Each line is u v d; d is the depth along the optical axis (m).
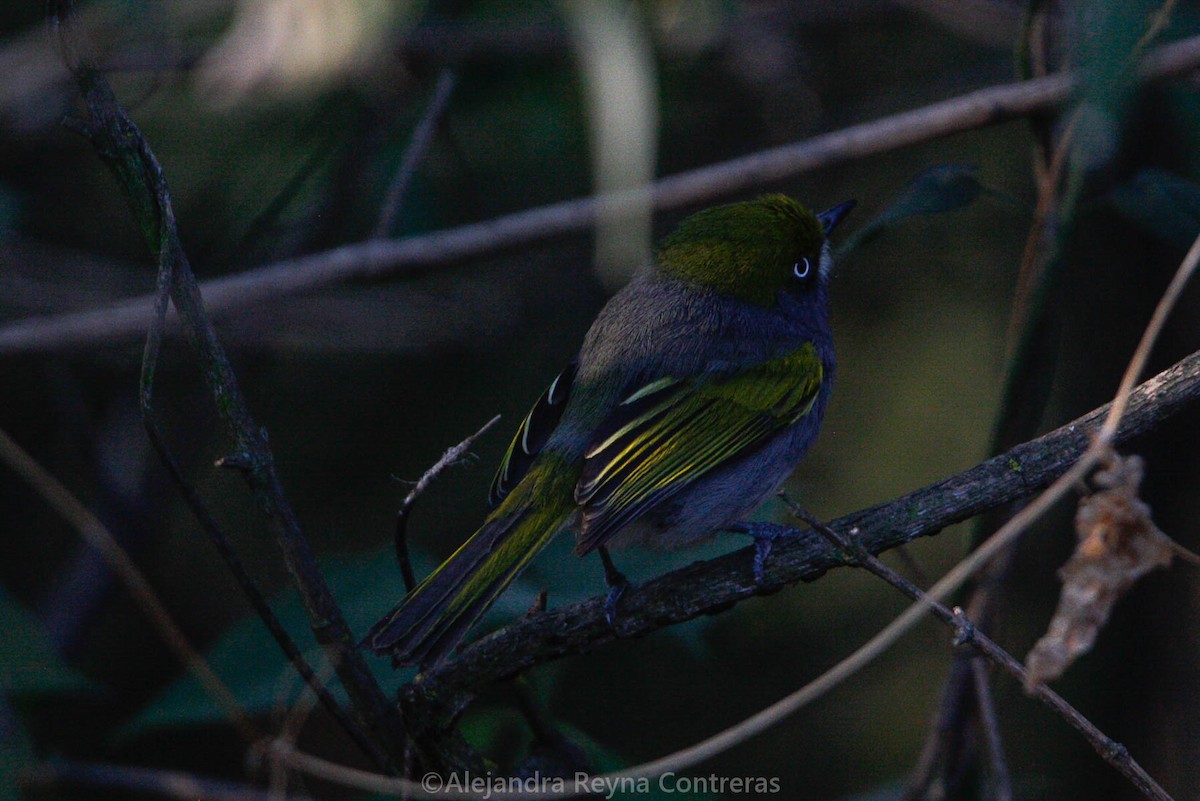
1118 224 10.70
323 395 12.81
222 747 11.77
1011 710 11.03
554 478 7.78
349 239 12.05
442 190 12.34
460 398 12.76
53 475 13.08
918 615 5.63
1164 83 8.82
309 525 12.31
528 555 7.36
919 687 11.80
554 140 12.33
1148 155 9.61
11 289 12.27
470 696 6.51
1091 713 10.52
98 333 10.13
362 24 7.25
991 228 12.54
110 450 12.87
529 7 11.56
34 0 12.60
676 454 8.12
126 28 10.34
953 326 12.49
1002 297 12.43
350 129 11.43
